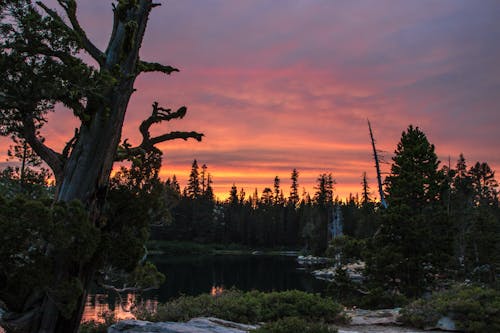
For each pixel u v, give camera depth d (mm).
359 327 14062
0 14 10883
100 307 30828
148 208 13016
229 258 96000
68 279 11398
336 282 27594
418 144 33031
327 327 11398
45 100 11312
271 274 60531
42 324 11688
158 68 14695
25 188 20141
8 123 11766
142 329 12062
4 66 10516
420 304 14695
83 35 13508
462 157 94750
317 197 116688
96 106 12586
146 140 14703
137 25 13148
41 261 10562
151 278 15820
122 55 13461
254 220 130250
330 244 40406
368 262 28172
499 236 42219
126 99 13211
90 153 12648
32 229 9727
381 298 23578
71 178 12617
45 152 12984
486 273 40812
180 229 120188
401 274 27109
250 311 14445
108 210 12805
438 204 31359
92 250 10711
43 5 12414
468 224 50250
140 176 13805
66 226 10062
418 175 31531
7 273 10203
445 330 13180
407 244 27531
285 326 11273
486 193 88062
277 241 130250
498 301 13586
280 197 143500
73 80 11281
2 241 9477
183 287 46188
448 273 28734
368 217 88500
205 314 14438
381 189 37438
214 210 132000
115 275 15188
